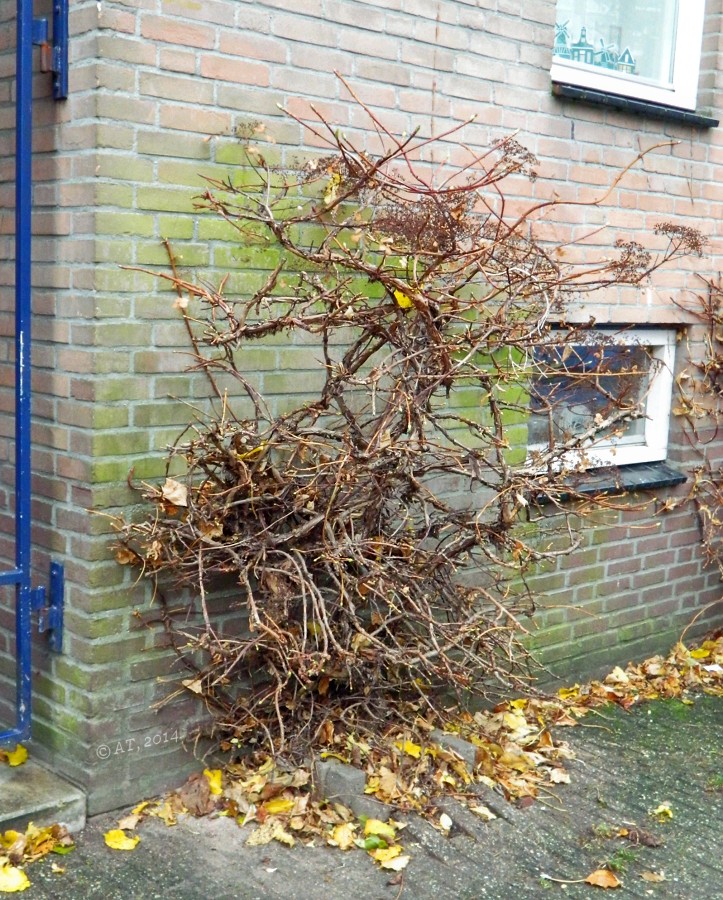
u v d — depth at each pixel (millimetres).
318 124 3879
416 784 3811
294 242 3859
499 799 3838
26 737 3598
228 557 3693
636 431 5512
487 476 4559
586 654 5176
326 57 3873
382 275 3584
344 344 4062
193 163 3561
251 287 3766
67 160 3438
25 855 3322
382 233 3967
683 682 5293
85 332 3428
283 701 3945
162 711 3709
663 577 5531
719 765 4336
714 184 5504
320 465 3578
